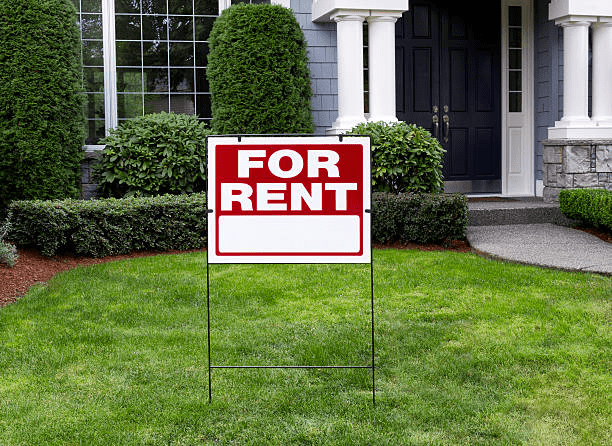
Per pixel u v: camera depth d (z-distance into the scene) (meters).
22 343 4.37
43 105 7.56
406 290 5.52
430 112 9.73
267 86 8.12
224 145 3.50
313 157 3.49
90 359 4.12
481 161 9.98
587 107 9.16
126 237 7.02
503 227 8.18
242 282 5.83
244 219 3.50
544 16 9.68
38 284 5.80
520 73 9.95
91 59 8.65
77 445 3.12
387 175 7.82
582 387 3.68
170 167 7.86
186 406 3.49
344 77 8.38
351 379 3.83
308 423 3.32
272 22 8.17
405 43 9.59
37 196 7.62
